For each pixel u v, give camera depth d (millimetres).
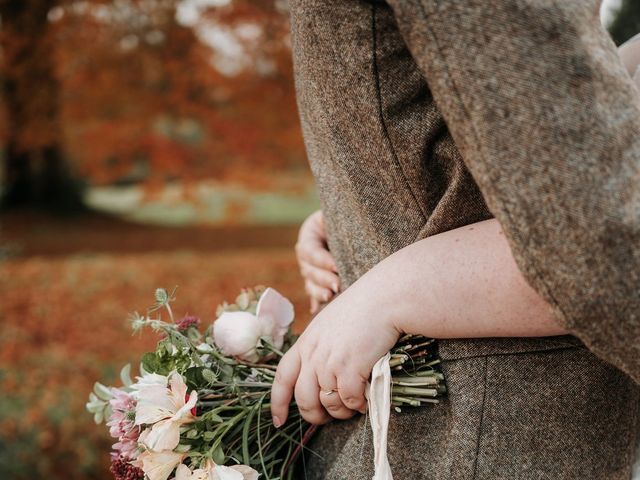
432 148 735
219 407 800
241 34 5121
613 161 622
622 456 767
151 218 11930
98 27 5762
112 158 6164
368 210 771
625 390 767
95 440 3059
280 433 831
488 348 736
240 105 5441
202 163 5777
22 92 6258
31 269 6969
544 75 623
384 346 727
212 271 6777
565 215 622
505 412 731
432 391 744
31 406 3422
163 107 5684
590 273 623
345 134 760
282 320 877
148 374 801
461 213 731
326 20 723
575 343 736
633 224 618
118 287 6297
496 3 630
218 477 764
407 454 763
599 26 658
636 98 649
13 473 2768
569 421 737
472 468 729
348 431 811
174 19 5480
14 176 10797
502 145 631
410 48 663
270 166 5715
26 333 4820
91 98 6027
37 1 5863
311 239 965
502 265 686
